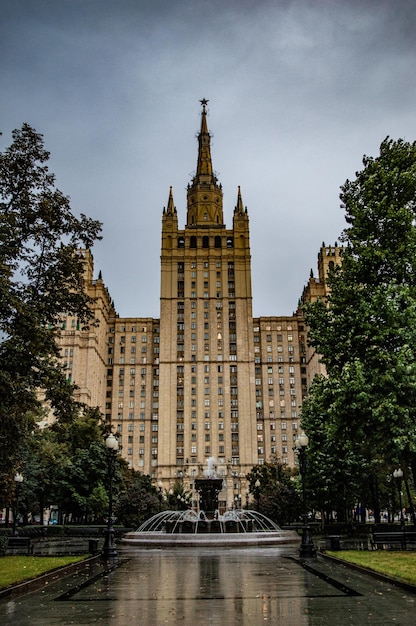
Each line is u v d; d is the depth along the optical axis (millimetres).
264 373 135750
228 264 138125
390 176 25219
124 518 54812
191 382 128875
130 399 135250
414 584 13508
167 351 130875
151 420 133750
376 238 25594
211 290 135750
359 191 26953
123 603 11914
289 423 131750
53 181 23906
